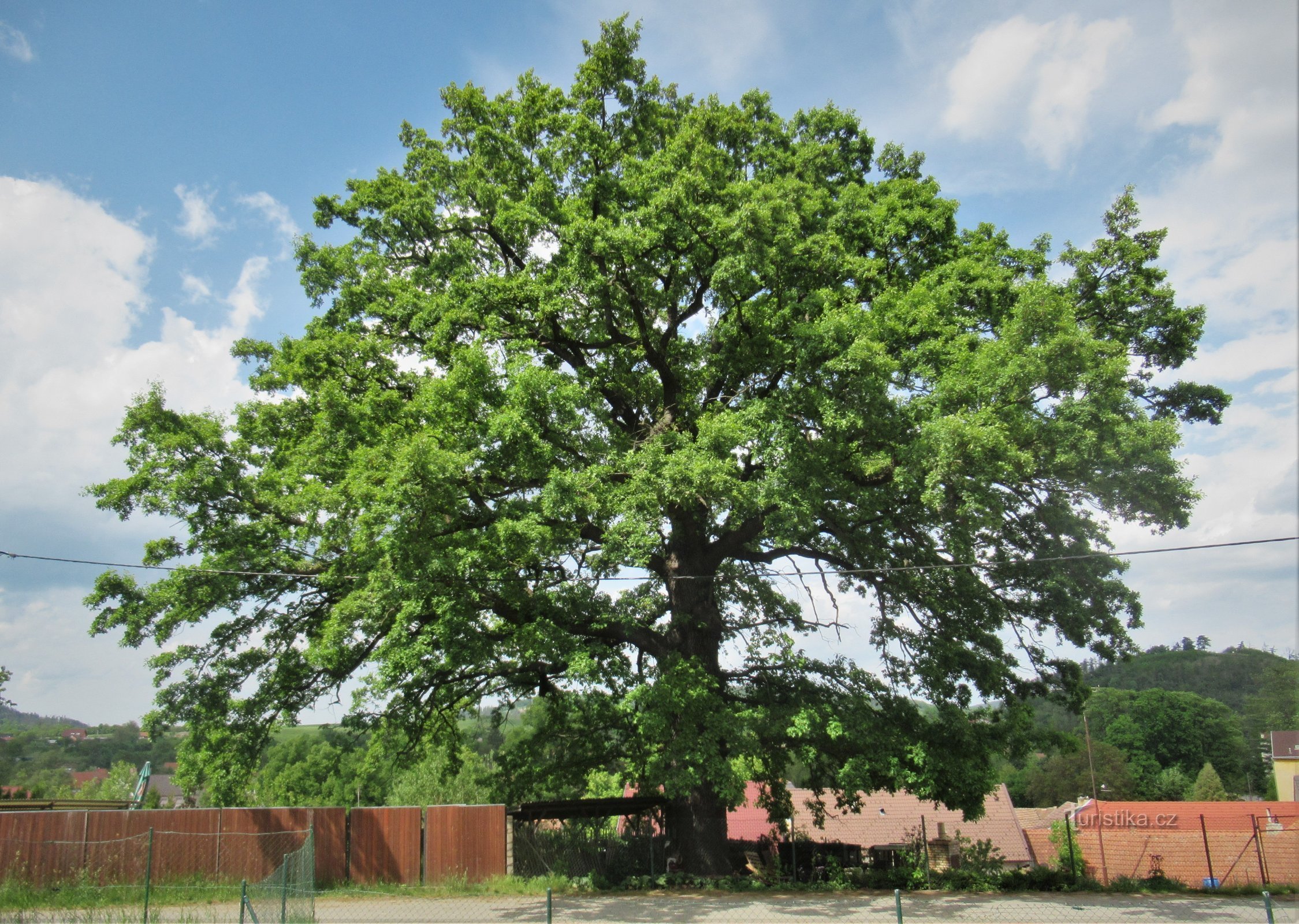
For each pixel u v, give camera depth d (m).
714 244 19.61
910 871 20.11
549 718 26.34
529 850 21.14
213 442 20.22
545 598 19.77
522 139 23.31
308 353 20.69
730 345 21.03
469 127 23.38
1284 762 51.66
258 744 20.72
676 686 18.94
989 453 15.75
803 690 22.39
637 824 23.27
